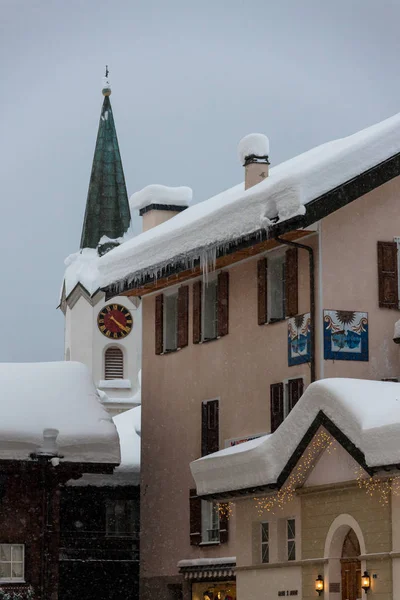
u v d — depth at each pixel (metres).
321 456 25.67
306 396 25.00
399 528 23.33
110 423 35.34
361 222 30.83
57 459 34.03
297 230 30.36
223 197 38.19
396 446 22.53
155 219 42.03
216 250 33.25
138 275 37.28
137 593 42.34
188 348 36.91
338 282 30.47
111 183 68.81
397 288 30.98
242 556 28.66
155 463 38.31
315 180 30.06
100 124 69.56
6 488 34.53
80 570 41.84
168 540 37.09
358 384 24.53
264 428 32.62
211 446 35.12
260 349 33.06
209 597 34.47
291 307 31.59
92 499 42.28
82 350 65.19
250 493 27.52
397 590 23.20
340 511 25.06
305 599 25.89
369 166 30.50
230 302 34.84
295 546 26.61
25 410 34.69
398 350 30.72
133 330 65.62
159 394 38.44
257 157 35.22
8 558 34.34
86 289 65.25
